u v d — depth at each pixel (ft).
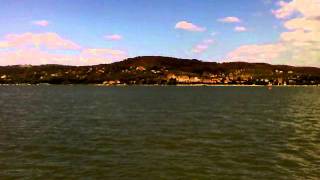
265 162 102.94
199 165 99.30
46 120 209.36
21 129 169.27
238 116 236.63
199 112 267.18
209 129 171.22
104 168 95.86
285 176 88.89
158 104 360.28
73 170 93.76
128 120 211.00
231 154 113.80
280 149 121.80
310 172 92.38
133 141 136.98
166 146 126.93
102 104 359.46
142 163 101.40
